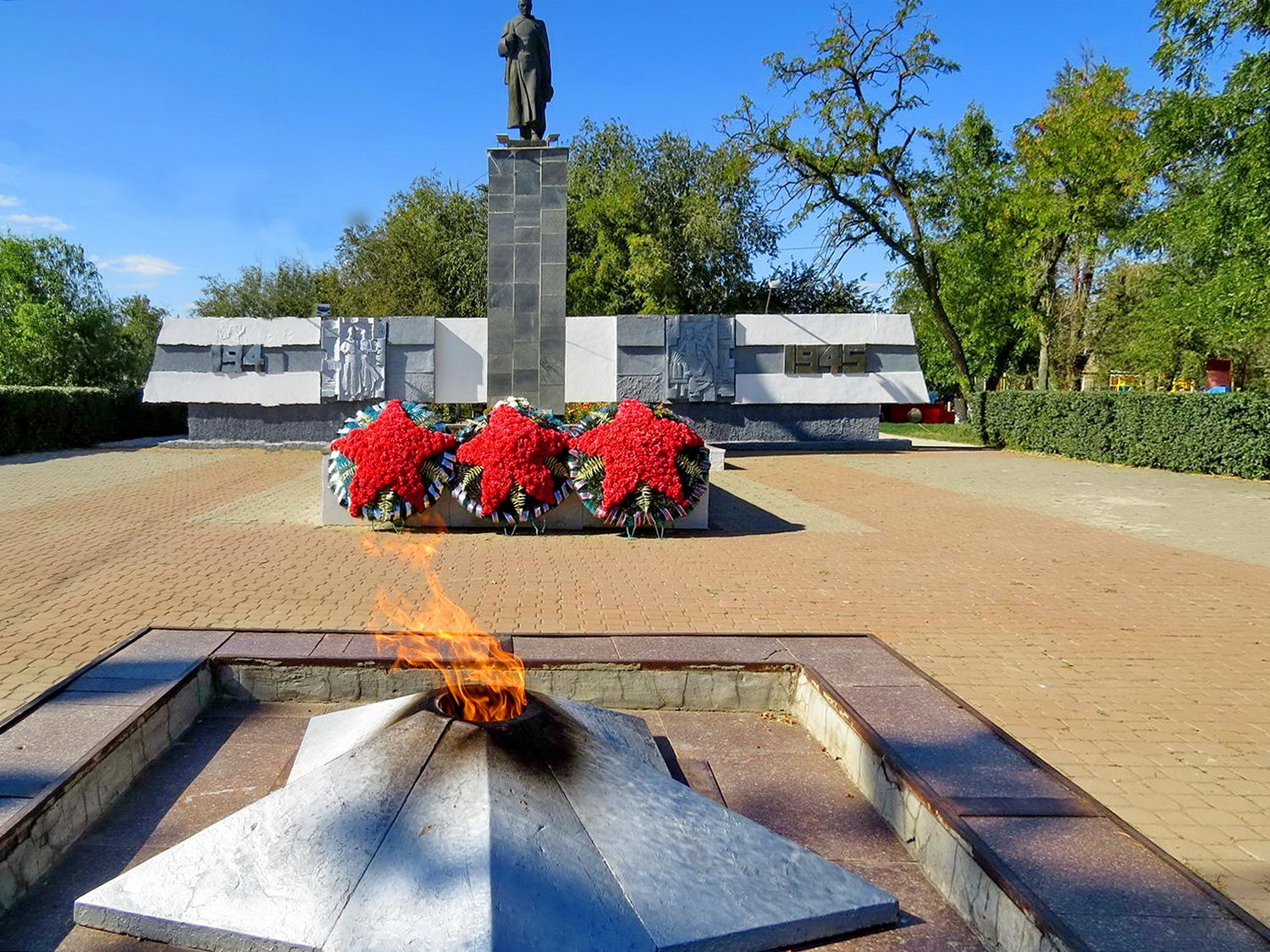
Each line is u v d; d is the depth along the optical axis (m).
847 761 3.63
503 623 5.84
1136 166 19.05
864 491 13.39
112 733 3.24
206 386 19.05
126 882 2.43
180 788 3.34
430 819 2.36
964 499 12.49
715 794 3.39
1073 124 22.16
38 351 25.66
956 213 24.23
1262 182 13.39
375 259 32.09
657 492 9.13
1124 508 11.67
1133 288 29.59
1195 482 14.41
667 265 28.80
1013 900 2.30
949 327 25.81
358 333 18.78
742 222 31.81
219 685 4.15
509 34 13.67
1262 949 2.06
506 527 9.45
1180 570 7.90
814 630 5.80
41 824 2.72
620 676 4.25
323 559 7.86
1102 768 3.78
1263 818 3.35
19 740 3.18
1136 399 16.59
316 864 2.33
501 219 13.83
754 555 8.38
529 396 13.95
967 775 3.02
